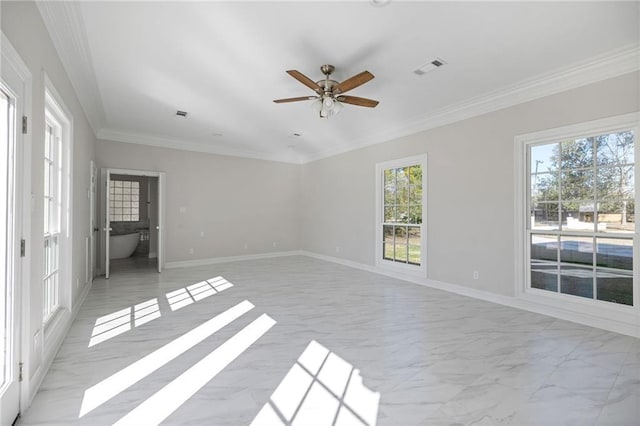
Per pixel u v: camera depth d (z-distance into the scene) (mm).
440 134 4660
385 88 3752
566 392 1978
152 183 7609
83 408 1780
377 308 3680
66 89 2963
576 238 3311
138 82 3594
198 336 2832
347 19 2445
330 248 7098
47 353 2260
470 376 2164
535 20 2436
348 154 6566
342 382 2080
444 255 4578
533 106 3582
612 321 3000
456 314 3473
